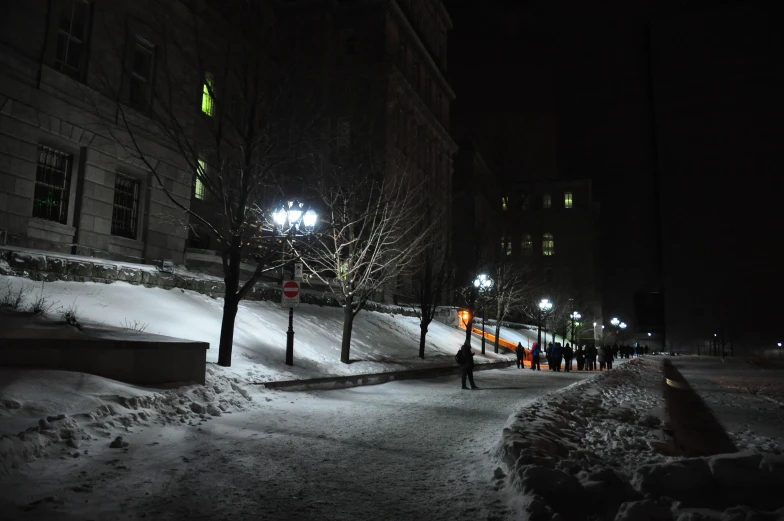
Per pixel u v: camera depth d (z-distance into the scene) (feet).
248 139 53.67
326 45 130.72
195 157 53.26
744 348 399.03
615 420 35.70
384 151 125.80
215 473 21.58
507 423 28.09
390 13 142.10
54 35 64.49
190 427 30.09
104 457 22.67
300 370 56.95
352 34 139.85
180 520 16.43
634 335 456.04
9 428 22.49
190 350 37.99
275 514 17.38
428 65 169.78
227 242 51.52
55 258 56.65
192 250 82.48
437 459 25.36
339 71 131.23
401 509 18.16
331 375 58.75
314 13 132.46
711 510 17.60
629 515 16.39
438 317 152.25
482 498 19.25
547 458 20.58
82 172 67.62
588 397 45.24
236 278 50.19
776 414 49.37
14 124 59.88
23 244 60.44
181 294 69.87
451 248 176.45
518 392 58.23
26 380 27.27
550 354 109.81
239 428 31.09
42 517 15.97
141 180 76.23
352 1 139.13
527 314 192.75
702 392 72.18
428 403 46.65
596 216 362.53
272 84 85.87
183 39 82.64
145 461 22.61
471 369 61.52
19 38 60.75
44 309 43.70
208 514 17.06
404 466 23.93
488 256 175.83
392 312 125.59
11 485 18.48
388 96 134.31
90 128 68.23
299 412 38.34
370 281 96.02
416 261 129.18
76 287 57.16
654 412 41.39
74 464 21.36
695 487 19.17
